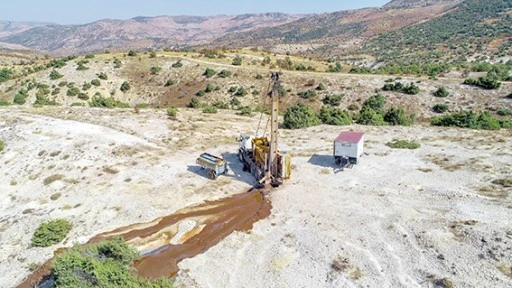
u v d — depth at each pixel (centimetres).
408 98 6706
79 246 1852
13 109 4941
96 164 3106
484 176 2623
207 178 2869
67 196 2691
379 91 7112
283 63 9850
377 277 1711
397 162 3014
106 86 8694
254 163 2880
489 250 1780
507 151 3075
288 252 1942
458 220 2073
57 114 4597
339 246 1950
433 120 4550
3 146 3547
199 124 4434
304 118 4472
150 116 4653
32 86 8531
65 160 3198
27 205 2652
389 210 2264
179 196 2600
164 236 2172
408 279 1678
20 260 2033
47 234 2164
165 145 3572
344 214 2256
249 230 2175
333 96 7088
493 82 6556
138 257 1906
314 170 2942
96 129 3922
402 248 1891
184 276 1816
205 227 2245
